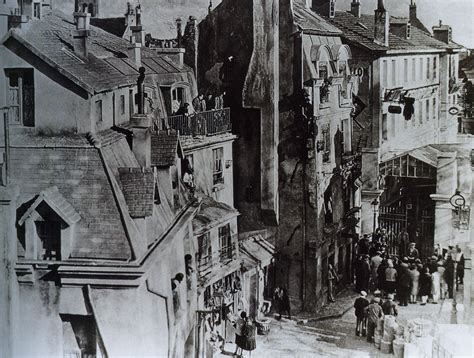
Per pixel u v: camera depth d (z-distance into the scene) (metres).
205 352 19.55
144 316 15.91
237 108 22.83
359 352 20.50
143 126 17.73
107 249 15.67
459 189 21.98
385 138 22.75
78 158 16.08
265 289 22.52
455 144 22.67
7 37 16.03
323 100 22.86
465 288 20.38
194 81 22.66
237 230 22.67
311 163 22.44
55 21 18.14
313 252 22.41
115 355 15.61
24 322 15.96
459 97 22.67
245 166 22.95
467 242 21.98
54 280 15.84
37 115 16.20
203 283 19.92
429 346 19.97
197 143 21.14
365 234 23.06
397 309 21.89
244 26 22.52
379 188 23.06
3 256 15.71
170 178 18.58
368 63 22.97
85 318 15.95
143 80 18.30
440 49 22.64
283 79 22.69
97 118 16.77
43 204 15.67
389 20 23.09
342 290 23.34
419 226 22.53
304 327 21.72
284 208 22.77
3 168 15.98
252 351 20.14
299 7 24.02
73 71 16.23
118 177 16.38
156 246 16.39
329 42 23.31
